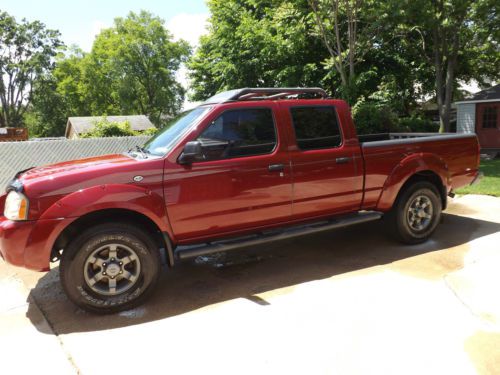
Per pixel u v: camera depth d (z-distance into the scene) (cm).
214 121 414
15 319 377
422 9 1423
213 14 2358
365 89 1920
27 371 294
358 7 1498
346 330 327
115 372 288
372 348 301
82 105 5350
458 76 2155
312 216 471
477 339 307
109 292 376
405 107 2228
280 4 1791
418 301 371
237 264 498
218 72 2289
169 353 309
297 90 476
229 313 367
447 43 1653
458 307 356
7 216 368
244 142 425
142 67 4916
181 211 397
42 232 352
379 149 494
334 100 483
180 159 396
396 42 1950
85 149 894
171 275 471
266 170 430
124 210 388
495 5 1398
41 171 402
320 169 459
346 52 1625
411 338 312
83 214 360
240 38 1986
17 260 356
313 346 307
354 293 394
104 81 5059
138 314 376
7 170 820
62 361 304
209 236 420
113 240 372
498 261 456
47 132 5634
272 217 445
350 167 476
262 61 1959
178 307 386
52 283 463
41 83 5519
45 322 369
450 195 571
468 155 566
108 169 375
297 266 480
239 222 429
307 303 378
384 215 532
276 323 345
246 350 307
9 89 5562
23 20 5462
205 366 290
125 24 4844
